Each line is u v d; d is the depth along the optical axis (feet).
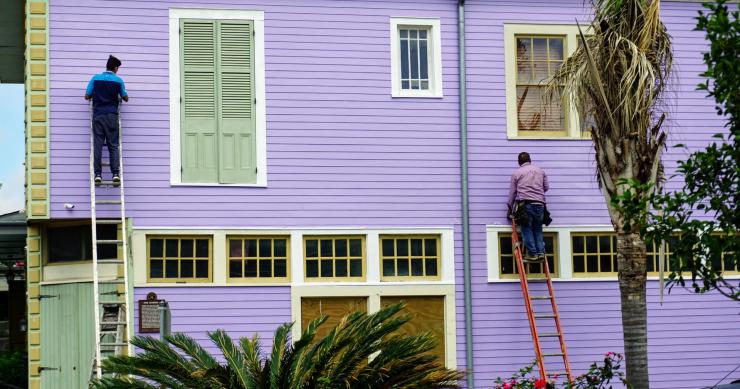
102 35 56.13
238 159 57.00
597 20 48.49
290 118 57.62
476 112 59.26
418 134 58.65
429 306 58.49
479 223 58.70
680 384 59.93
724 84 33.68
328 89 58.08
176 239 56.29
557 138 59.72
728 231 34.32
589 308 59.36
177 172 56.24
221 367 41.32
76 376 55.31
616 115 46.85
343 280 57.41
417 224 58.18
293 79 57.82
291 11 58.13
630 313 46.75
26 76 56.59
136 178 55.72
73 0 55.98
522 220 56.80
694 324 60.39
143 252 55.52
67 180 55.01
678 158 61.05
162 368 42.34
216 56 57.21
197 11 57.21
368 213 57.77
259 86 57.47
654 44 47.65
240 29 57.62
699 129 61.41
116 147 54.70
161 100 56.44
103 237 56.03
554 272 59.52
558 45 60.70
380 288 57.52
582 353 59.00
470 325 57.98
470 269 58.39
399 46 59.31
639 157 46.78
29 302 55.62
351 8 58.70
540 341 58.54
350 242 57.88
